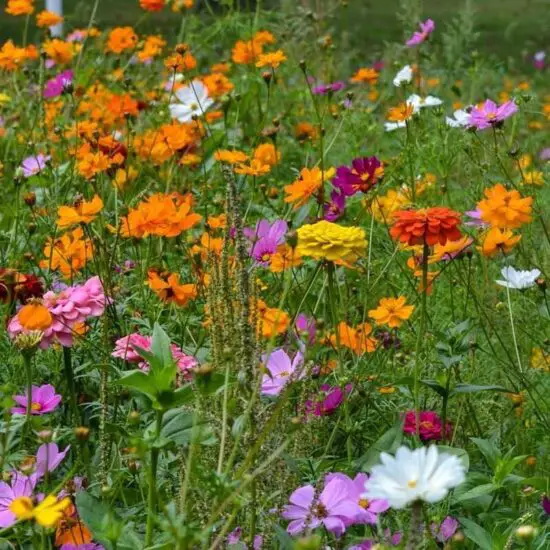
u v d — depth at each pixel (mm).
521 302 3791
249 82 4680
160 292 3488
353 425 3420
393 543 3188
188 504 3094
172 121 4297
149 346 3324
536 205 3871
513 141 4316
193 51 5305
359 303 3766
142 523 3227
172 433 3062
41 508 2934
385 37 8555
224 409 3023
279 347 3467
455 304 3893
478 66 4941
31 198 3811
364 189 3654
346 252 3260
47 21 4875
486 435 3529
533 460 3441
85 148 4023
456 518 3273
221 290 3203
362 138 4492
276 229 3529
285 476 3135
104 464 3225
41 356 3514
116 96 4402
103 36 5160
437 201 4215
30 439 3352
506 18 9484
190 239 3668
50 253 3641
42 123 4410
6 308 3479
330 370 3549
